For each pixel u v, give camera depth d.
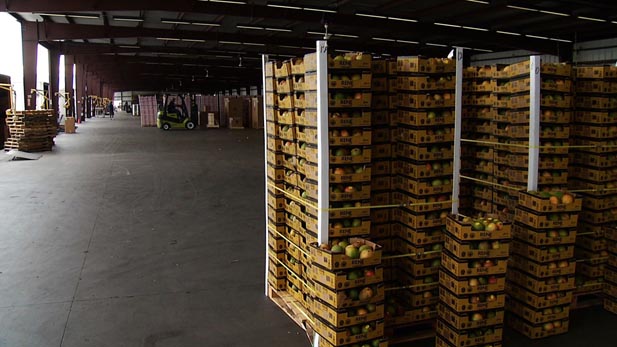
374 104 4.31
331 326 3.66
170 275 5.86
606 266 4.89
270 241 5.15
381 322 3.74
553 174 4.73
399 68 4.30
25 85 23.12
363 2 17.86
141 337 4.32
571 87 4.97
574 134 5.08
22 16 21.77
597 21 19.31
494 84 5.01
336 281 3.58
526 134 4.61
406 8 18.58
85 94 48.72
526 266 4.37
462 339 3.90
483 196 5.31
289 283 4.96
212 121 35.44
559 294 4.33
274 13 18.84
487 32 22.69
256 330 4.46
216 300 5.14
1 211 9.11
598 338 4.30
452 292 3.94
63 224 8.19
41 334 4.36
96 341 4.25
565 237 4.30
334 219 3.98
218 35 25.84
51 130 19.81
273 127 4.91
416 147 4.19
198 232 7.78
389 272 4.50
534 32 22.84
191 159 17.03
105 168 14.77
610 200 4.95
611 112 4.87
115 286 5.50
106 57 39.72
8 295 5.21
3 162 16.03
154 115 37.84
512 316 4.52
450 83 4.24
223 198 10.47
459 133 4.28
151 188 11.55
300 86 4.29
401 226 4.45
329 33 25.17
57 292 5.30
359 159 3.99
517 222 4.49
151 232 7.75
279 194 4.95
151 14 21.03
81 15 21.25
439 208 4.31
